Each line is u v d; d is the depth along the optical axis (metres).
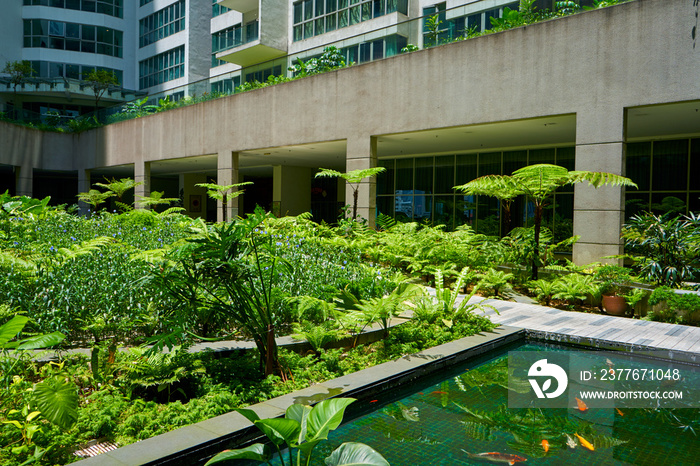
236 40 28.19
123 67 39.06
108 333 5.80
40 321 5.22
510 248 11.53
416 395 4.92
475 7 13.22
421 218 20.70
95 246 7.12
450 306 7.62
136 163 24.59
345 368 5.44
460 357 5.95
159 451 3.25
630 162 15.77
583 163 11.20
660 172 15.16
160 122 23.12
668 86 10.09
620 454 3.62
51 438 3.48
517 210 17.88
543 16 12.10
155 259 5.81
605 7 10.90
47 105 38.00
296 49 26.14
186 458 3.31
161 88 36.44
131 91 37.19
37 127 27.78
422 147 18.25
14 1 36.25
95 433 3.66
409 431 4.01
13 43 36.19
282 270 5.35
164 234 11.40
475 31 13.17
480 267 11.41
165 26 36.16
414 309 7.53
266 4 26.12
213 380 4.77
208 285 5.03
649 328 7.47
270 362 4.98
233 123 19.67
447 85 13.45
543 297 9.93
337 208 28.36
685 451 3.67
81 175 28.64
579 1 11.52
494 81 12.58
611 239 10.74
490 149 18.53
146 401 4.46
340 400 3.05
